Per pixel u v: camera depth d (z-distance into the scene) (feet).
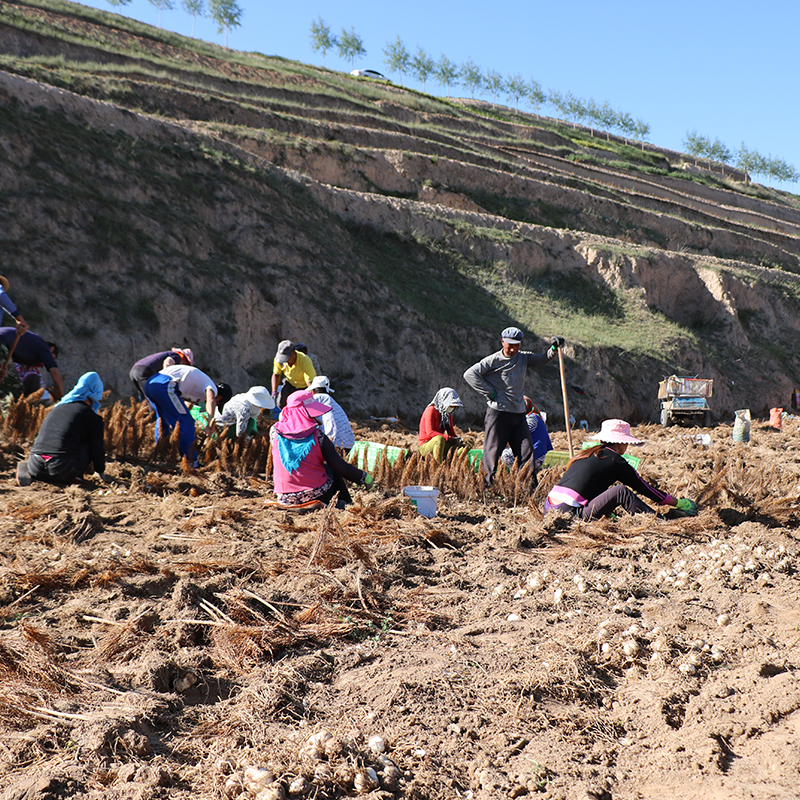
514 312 70.85
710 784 7.90
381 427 46.73
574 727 9.27
